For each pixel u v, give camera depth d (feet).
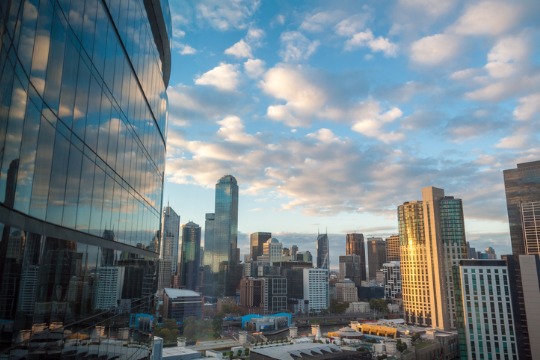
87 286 89.40
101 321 100.22
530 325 547.90
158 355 268.41
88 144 87.15
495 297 606.14
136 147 133.49
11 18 54.44
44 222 67.15
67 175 76.07
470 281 626.23
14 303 58.34
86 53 84.48
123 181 117.39
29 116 60.54
